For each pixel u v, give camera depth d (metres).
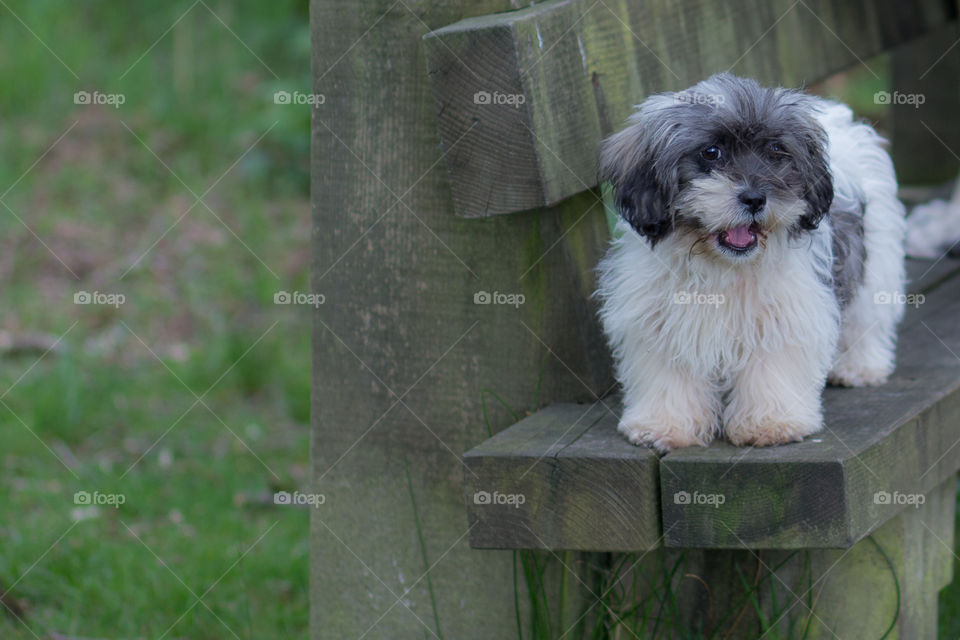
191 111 9.62
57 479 5.25
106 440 5.73
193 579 4.43
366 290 3.32
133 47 10.24
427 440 3.33
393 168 3.23
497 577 3.31
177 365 6.56
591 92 3.11
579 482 2.82
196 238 8.23
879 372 3.48
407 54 3.13
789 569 3.14
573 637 3.24
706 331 3.01
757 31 3.92
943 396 3.30
